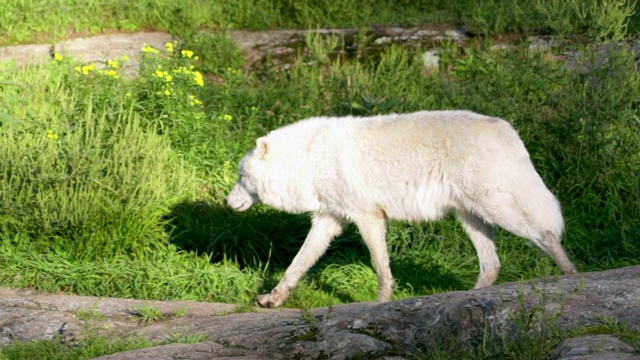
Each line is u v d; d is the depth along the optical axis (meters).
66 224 9.64
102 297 8.52
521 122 11.76
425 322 5.95
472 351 5.49
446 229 10.55
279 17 17.44
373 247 8.41
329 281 9.52
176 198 10.71
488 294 5.99
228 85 13.32
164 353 6.12
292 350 5.98
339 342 5.93
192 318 7.76
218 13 17.30
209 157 11.87
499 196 7.69
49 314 7.88
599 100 11.04
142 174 10.26
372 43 16.27
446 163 7.86
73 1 16.59
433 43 16.08
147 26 16.75
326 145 8.45
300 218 10.62
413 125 8.09
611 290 5.85
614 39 11.24
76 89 12.21
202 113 12.15
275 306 8.61
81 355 6.79
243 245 10.31
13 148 10.23
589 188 10.80
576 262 9.80
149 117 12.01
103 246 9.77
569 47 12.21
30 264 9.23
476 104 12.31
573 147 11.24
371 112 12.59
